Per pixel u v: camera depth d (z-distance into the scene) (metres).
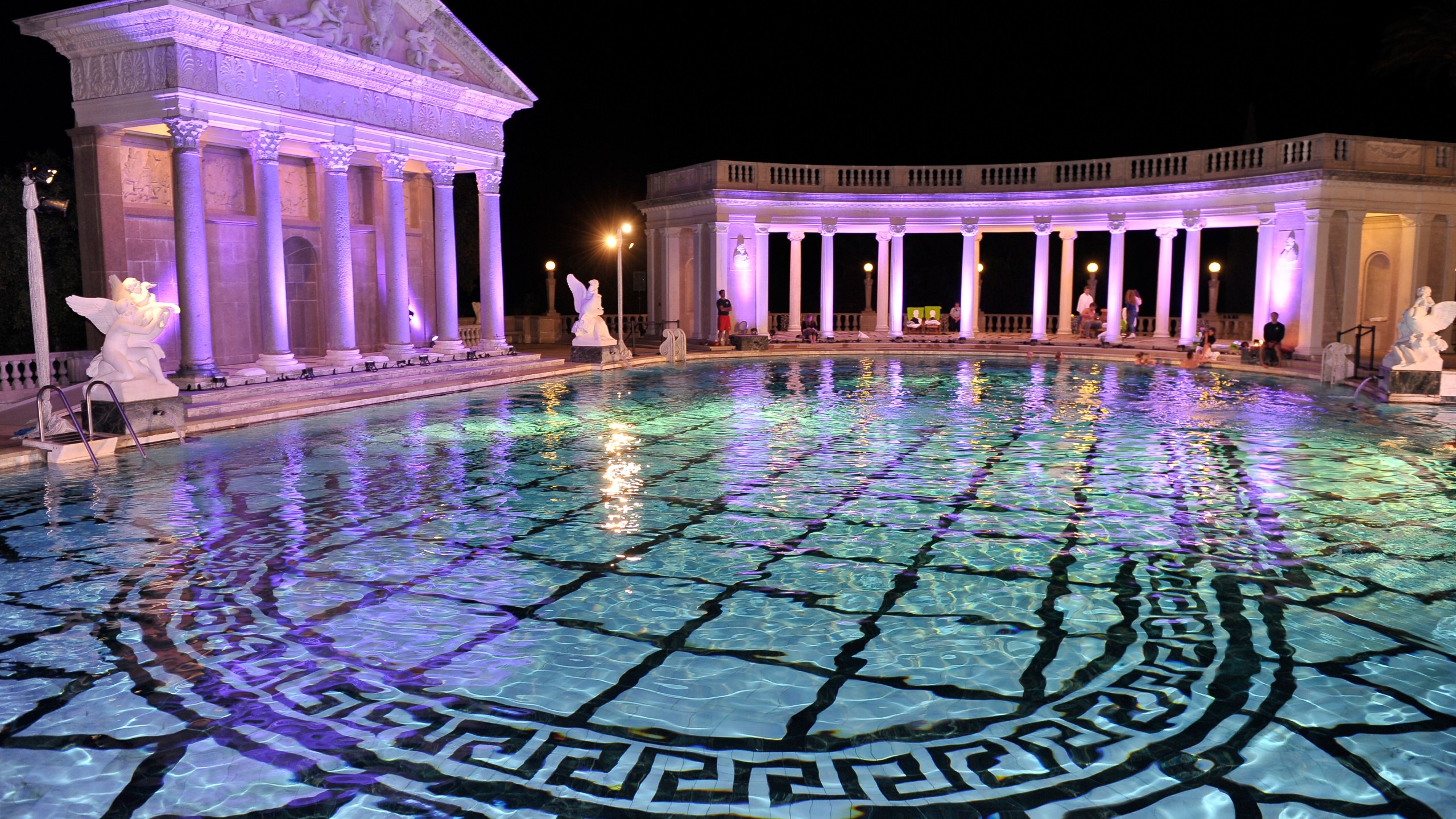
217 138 20.73
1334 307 29.02
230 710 5.86
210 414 17.14
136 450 14.51
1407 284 29.33
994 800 4.82
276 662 6.57
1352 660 6.54
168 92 17.38
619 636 7.04
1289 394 21.38
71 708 5.89
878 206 36.66
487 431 16.44
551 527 10.05
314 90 20.66
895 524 10.13
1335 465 13.16
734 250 36.19
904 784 4.98
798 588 8.09
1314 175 28.00
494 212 27.72
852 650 6.75
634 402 20.52
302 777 5.07
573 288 28.36
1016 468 13.04
